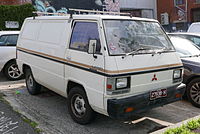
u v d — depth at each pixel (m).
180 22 29.06
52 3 19.20
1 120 4.83
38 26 5.94
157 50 4.55
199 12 27.38
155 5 31.66
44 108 5.55
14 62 8.22
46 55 5.38
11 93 6.72
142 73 4.12
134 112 4.03
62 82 4.93
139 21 4.77
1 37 8.05
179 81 4.86
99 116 5.05
